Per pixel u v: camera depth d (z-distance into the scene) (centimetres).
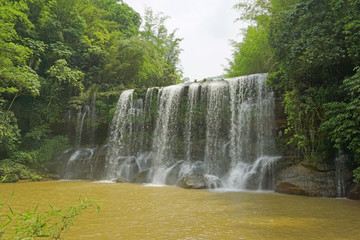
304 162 1059
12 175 1423
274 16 1291
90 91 2109
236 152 1427
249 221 546
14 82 1541
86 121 1925
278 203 779
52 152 1789
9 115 1611
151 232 462
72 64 2275
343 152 1003
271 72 1411
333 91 1048
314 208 700
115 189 1114
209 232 463
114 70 2431
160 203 768
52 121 1944
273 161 1206
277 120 1322
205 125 1573
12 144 1580
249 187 1205
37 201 782
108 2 3042
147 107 1805
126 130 1817
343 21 910
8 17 1630
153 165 1670
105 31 2575
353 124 859
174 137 1648
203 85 1623
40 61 1902
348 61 1034
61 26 2172
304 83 1170
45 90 1939
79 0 2409
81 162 1736
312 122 1080
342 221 550
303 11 1029
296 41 1031
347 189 942
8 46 1492
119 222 534
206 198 874
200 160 1529
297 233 459
